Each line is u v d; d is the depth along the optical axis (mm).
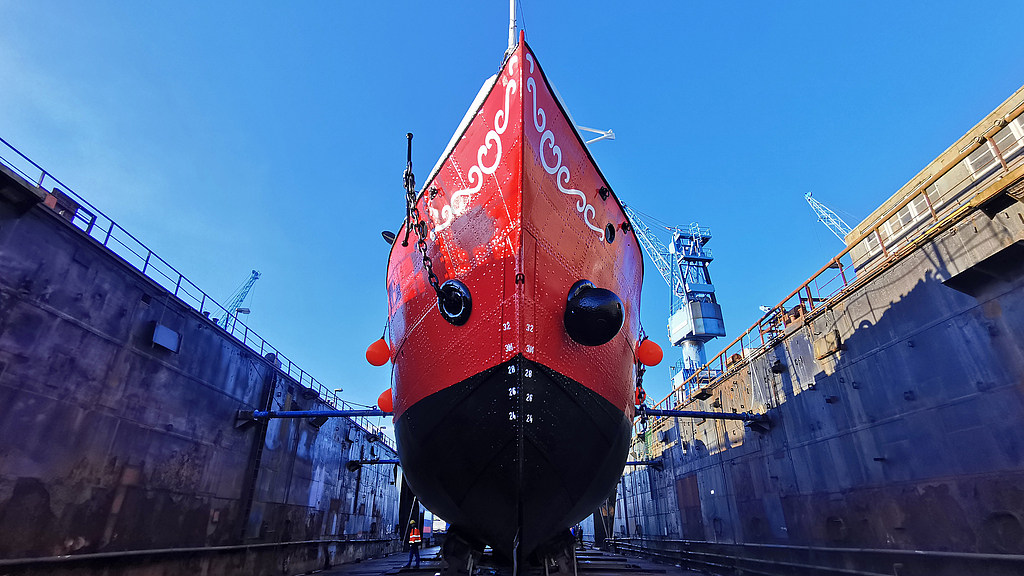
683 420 20812
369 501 26172
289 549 15703
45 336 8055
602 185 8117
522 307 6438
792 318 13727
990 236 7875
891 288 9984
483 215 6957
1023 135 9234
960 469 8211
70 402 8375
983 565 7594
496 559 8648
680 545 20234
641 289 10000
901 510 9336
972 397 8094
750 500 14938
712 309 35656
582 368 7094
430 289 7707
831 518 11258
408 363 7988
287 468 16031
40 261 8094
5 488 7176
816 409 12117
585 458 7207
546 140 6941
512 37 7203
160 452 10375
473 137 7246
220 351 12883
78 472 8383
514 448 6422
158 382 10508
